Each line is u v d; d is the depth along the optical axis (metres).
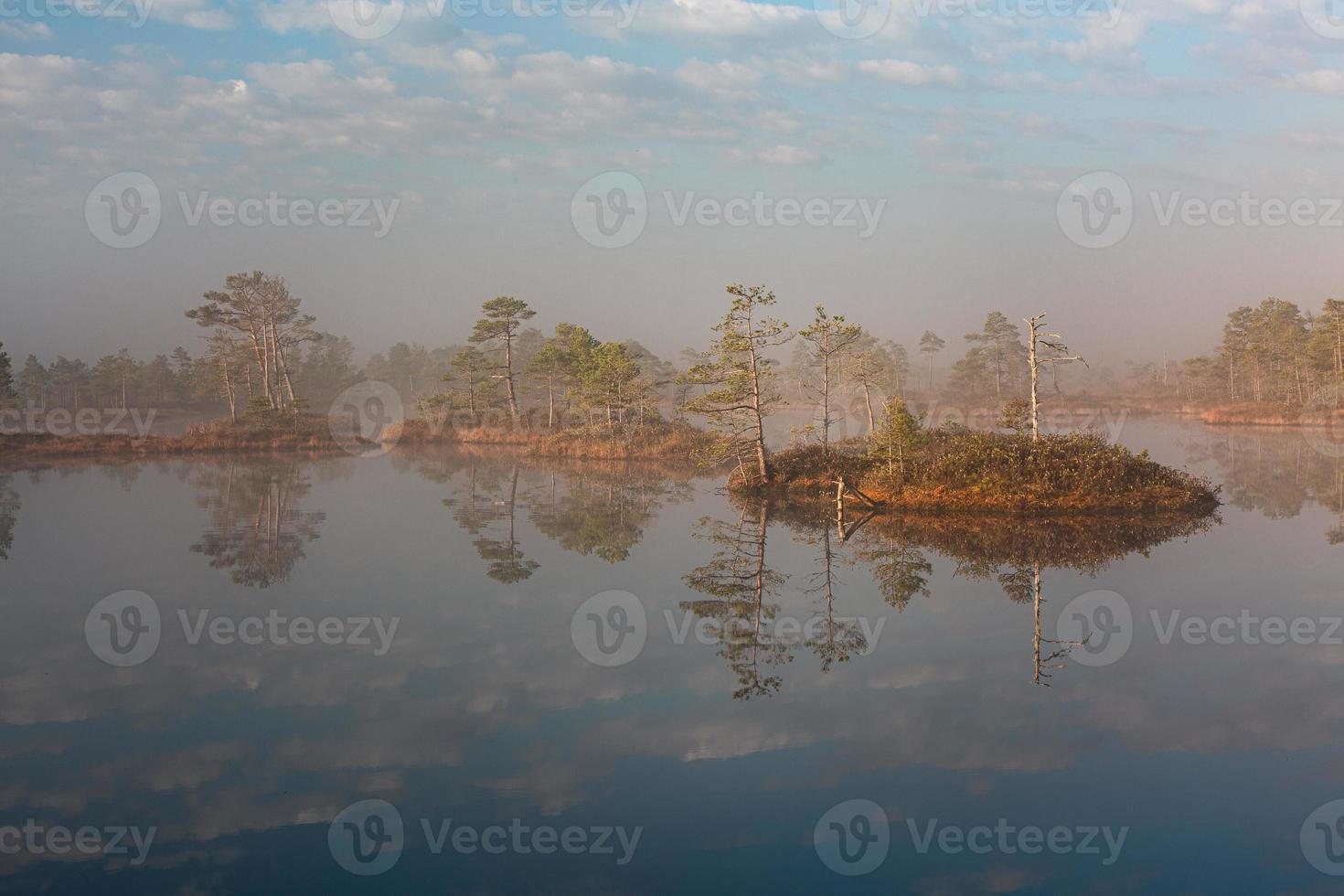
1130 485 28.77
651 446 56.75
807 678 12.70
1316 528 25.00
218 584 18.94
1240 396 111.69
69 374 117.44
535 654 14.00
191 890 7.13
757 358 37.69
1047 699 11.75
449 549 23.30
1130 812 8.56
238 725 10.95
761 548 23.45
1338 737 10.39
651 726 10.84
